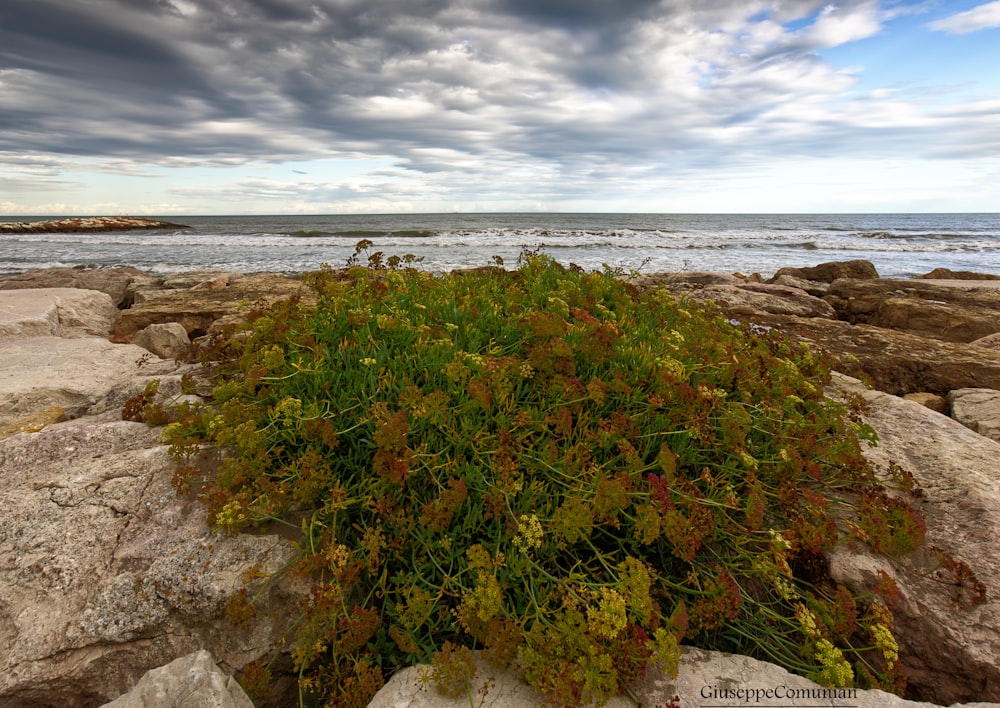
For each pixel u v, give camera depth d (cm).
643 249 3903
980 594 275
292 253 3434
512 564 263
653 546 301
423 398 295
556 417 311
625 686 234
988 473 358
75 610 265
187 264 2769
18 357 585
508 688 231
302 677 243
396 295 461
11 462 351
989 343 800
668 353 389
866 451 398
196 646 259
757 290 1283
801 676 245
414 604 243
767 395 392
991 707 232
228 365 467
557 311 430
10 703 245
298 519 304
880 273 2561
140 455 345
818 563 308
